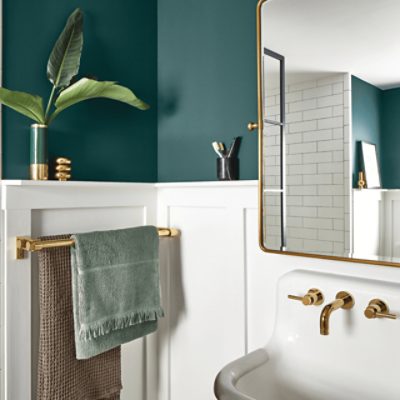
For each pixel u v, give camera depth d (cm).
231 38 149
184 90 166
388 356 102
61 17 146
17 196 128
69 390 133
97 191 151
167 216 168
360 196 109
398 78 103
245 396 88
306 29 119
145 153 172
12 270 128
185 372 163
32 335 135
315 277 115
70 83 144
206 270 154
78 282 129
